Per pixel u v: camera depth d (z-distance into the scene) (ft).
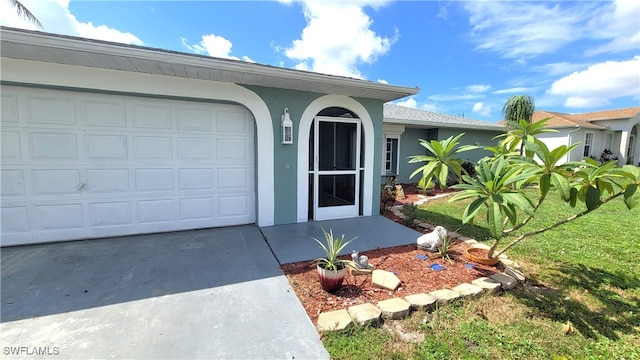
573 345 7.04
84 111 13.41
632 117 55.16
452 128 37.63
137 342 6.80
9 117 12.34
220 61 12.34
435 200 27.45
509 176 9.09
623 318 8.22
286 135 16.37
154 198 15.11
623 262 12.20
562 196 7.97
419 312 8.27
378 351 6.70
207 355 6.45
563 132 51.29
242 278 10.27
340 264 9.64
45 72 11.91
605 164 8.12
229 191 16.70
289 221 17.53
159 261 11.64
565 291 9.73
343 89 16.52
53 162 13.16
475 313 8.32
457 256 12.50
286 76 13.88
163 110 14.82
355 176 19.54
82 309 8.12
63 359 6.21
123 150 14.26
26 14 29.89
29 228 13.07
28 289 9.20
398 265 11.52
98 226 14.19
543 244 14.33
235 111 16.33
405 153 37.01
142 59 11.39
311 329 7.42
